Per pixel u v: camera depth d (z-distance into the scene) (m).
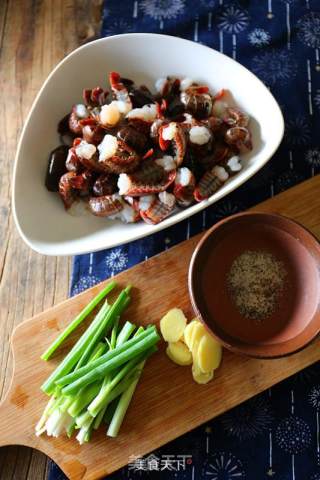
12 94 0.68
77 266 0.61
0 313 0.61
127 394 0.55
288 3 0.68
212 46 0.67
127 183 0.56
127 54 0.62
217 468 0.56
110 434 0.54
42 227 0.57
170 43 0.60
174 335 0.57
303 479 0.55
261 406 0.57
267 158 0.56
